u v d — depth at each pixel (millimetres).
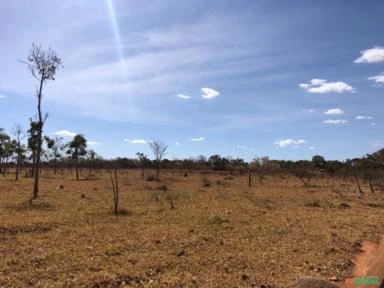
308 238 14438
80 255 11016
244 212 21031
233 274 9773
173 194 29703
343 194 35531
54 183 41375
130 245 12445
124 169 77500
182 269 10031
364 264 11234
